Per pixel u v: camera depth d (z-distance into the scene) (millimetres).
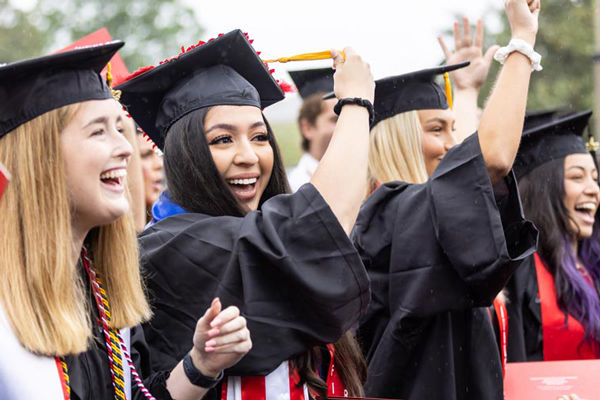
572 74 18859
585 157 5793
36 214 2584
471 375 3957
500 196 3686
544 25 18922
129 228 2949
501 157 3596
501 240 3514
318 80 7266
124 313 2900
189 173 3432
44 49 27609
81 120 2686
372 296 3977
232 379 3125
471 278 3572
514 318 5273
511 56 3713
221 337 2648
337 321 3051
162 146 3854
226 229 3215
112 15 28312
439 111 4680
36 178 2598
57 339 2537
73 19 28344
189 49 3688
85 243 2943
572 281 5504
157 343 3178
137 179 4473
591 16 18969
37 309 2557
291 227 3057
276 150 3676
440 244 3646
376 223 3994
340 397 3324
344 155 3203
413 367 3908
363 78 3416
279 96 3945
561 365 4383
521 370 4367
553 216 5680
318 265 3025
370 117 3406
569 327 5418
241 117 3480
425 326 3896
